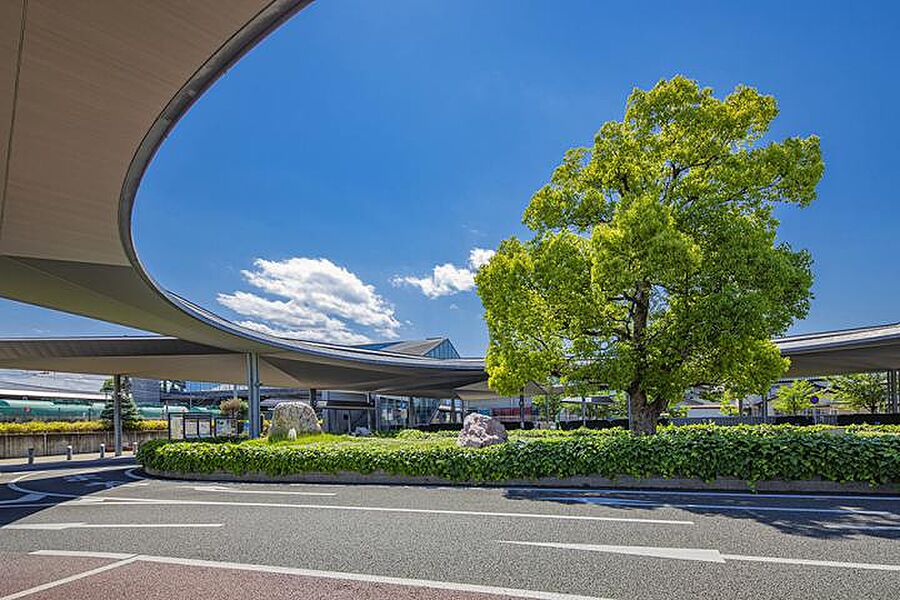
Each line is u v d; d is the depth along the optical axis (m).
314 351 25.48
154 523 8.34
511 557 5.80
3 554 6.75
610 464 10.27
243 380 33.00
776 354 12.14
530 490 10.24
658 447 10.12
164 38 5.82
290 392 55.97
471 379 33.34
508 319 13.41
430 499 9.60
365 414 49.69
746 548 5.94
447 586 4.97
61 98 6.73
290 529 7.54
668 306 12.91
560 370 13.49
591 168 13.41
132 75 6.38
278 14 5.60
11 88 6.50
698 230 12.16
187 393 60.91
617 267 10.95
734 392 12.62
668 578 5.05
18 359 23.64
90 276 13.62
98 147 7.79
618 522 7.32
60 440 29.56
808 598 4.53
